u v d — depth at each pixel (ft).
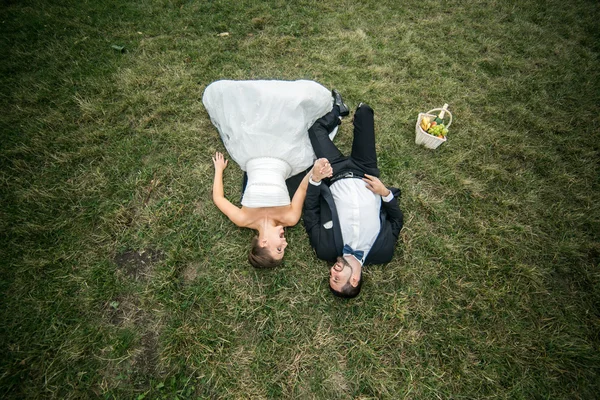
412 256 8.83
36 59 10.94
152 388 7.16
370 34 12.06
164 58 11.16
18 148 9.36
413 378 7.59
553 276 8.64
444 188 9.62
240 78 10.98
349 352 7.88
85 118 10.02
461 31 12.39
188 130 10.03
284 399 7.34
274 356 7.74
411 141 10.21
